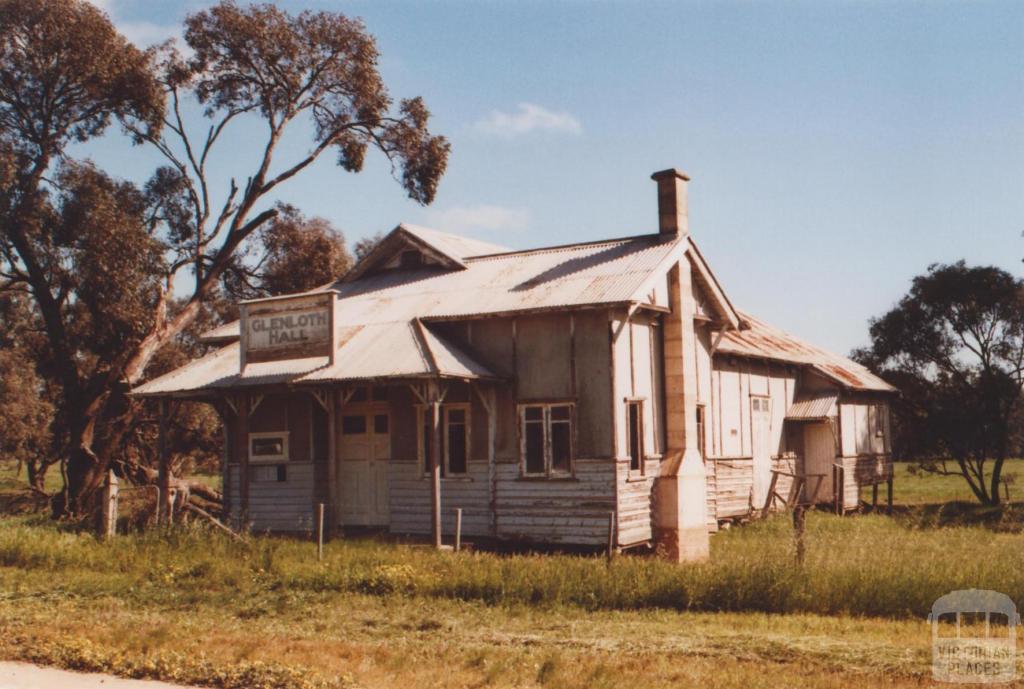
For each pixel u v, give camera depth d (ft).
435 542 70.23
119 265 110.93
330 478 76.95
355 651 38.93
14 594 53.26
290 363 80.43
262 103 130.93
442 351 74.95
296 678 33.45
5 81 109.40
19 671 35.01
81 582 56.70
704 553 77.51
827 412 115.55
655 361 80.12
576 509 73.26
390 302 87.30
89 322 137.28
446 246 96.07
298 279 139.74
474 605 50.06
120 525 85.56
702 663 36.52
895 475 215.72
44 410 169.27
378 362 74.49
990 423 136.98
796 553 55.26
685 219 84.74
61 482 228.43
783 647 39.06
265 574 58.29
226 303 153.38
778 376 115.34
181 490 92.79
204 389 81.35
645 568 53.72
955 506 129.49
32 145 112.57
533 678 34.55
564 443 74.54
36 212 107.86
